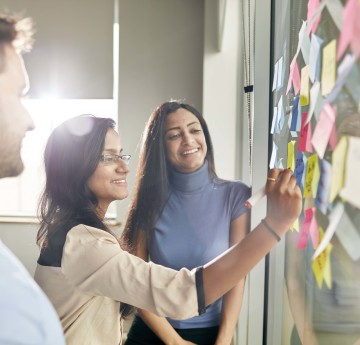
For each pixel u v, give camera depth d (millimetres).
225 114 2736
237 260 827
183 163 1411
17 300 396
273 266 1221
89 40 3334
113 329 1032
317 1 628
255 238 817
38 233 1126
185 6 3330
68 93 3373
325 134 563
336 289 584
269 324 1261
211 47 2754
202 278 841
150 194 1435
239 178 2385
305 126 703
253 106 1286
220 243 1385
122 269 888
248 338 1327
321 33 618
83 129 1090
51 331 414
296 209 784
